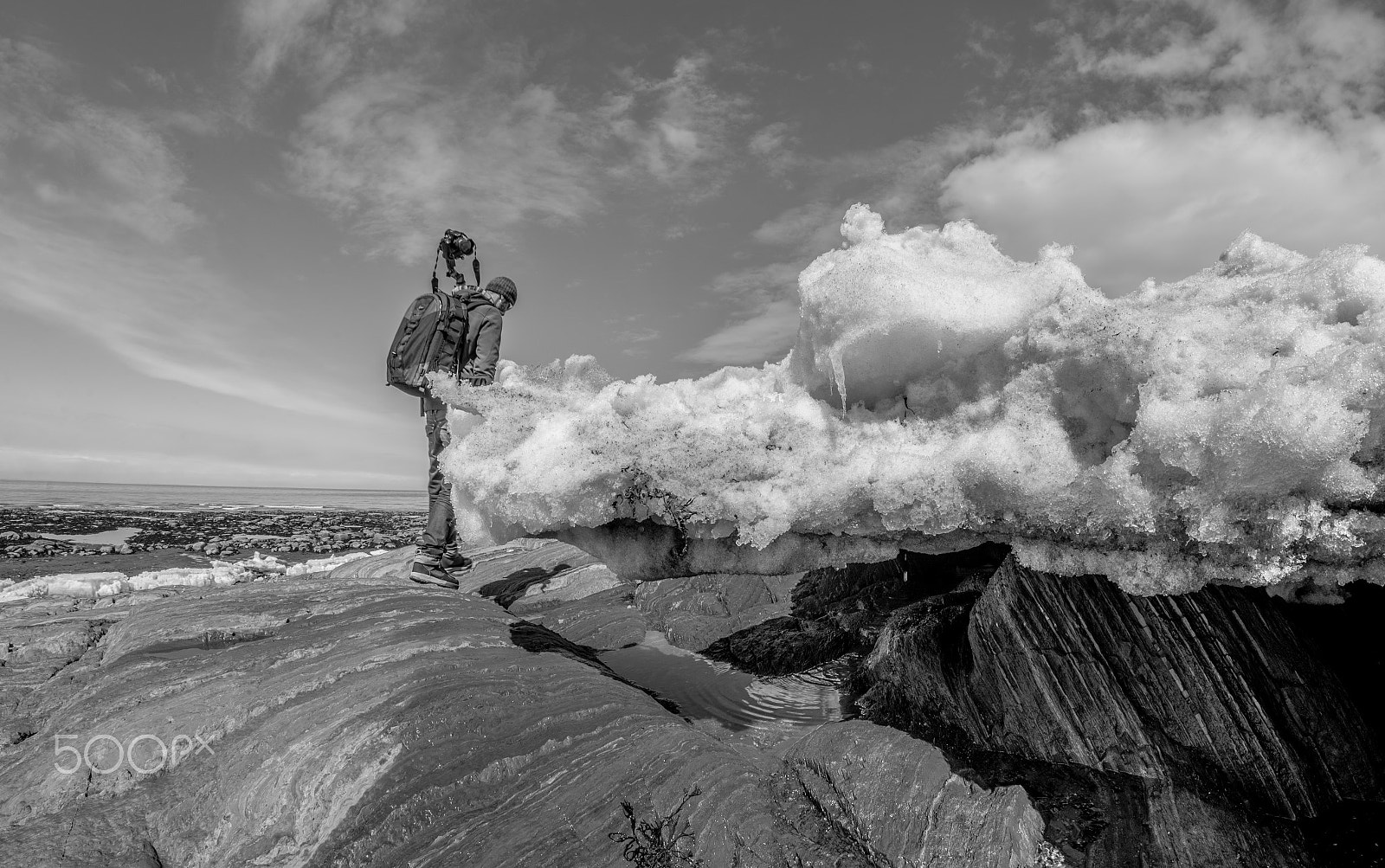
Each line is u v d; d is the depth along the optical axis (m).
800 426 2.76
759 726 3.26
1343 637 2.29
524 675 3.35
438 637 3.93
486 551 7.95
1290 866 1.90
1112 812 2.17
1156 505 2.00
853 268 2.54
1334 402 1.73
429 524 5.74
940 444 2.52
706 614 5.06
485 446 2.96
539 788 2.51
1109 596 2.42
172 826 2.61
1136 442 2.04
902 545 2.63
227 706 3.25
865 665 3.58
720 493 2.62
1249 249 2.71
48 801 2.80
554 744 2.77
